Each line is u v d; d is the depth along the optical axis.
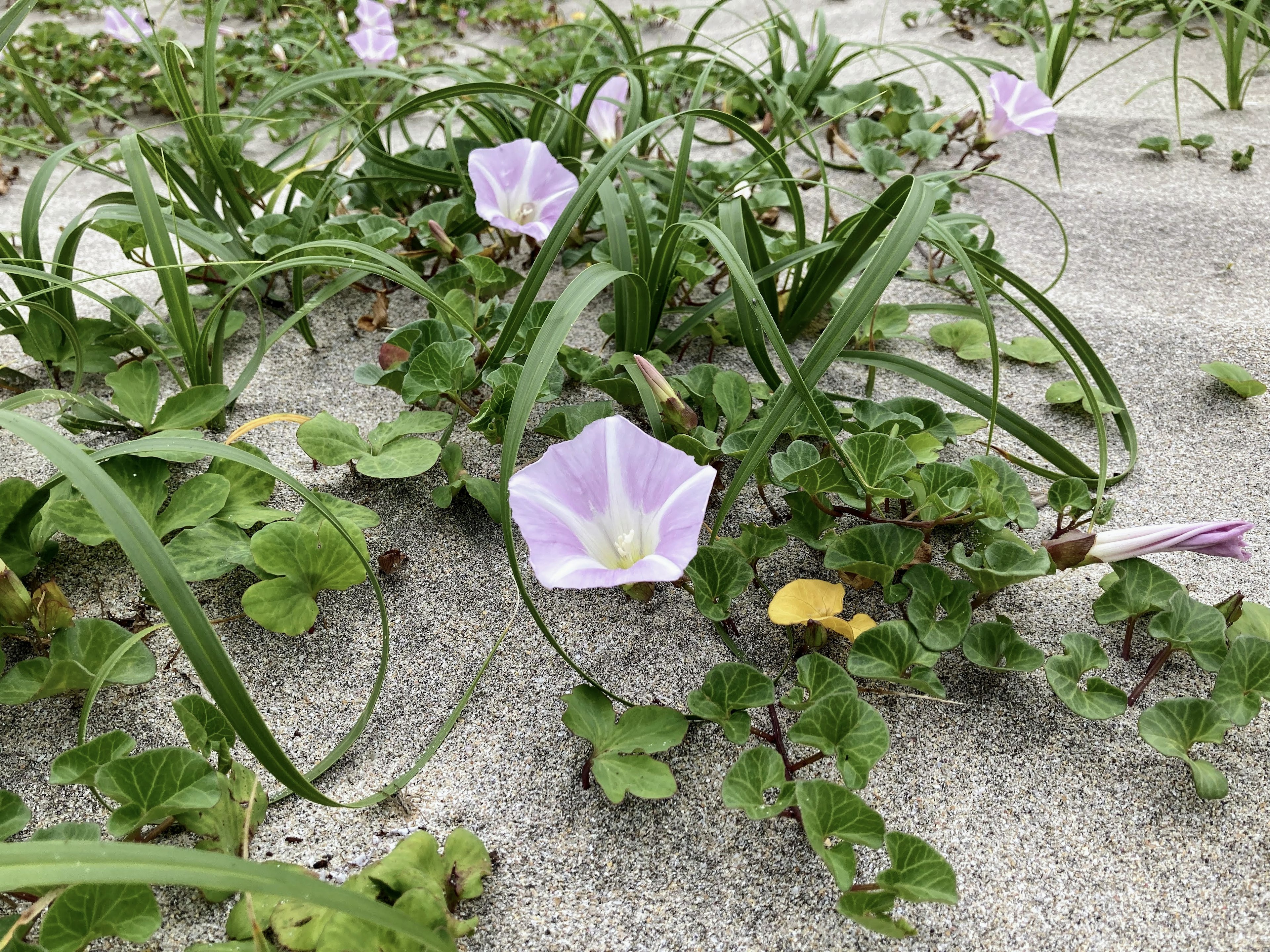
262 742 0.19
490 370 0.31
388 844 0.22
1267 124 0.54
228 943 0.19
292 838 0.22
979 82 0.62
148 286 0.41
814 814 0.20
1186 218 0.45
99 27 0.84
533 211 0.38
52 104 0.65
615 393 0.31
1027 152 0.53
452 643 0.26
